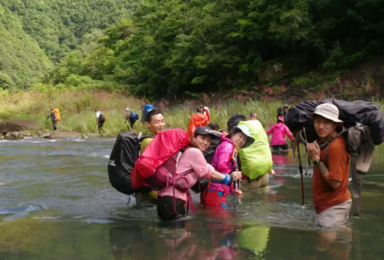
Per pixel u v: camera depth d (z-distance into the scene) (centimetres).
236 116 648
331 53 2411
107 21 14738
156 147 418
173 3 4141
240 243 338
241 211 454
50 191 592
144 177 415
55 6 17850
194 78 3197
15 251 333
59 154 1105
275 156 938
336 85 2161
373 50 2352
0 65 10350
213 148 500
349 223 391
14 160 971
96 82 4669
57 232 387
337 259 296
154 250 325
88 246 341
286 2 2566
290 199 512
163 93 3888
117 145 489
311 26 2411
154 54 3744
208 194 484
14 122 2366
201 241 346
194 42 3181
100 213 460
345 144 372
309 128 394
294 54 2658
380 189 549
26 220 434
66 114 2767
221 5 3052
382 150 977
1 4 15788
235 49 2930
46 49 15350
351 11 2333
